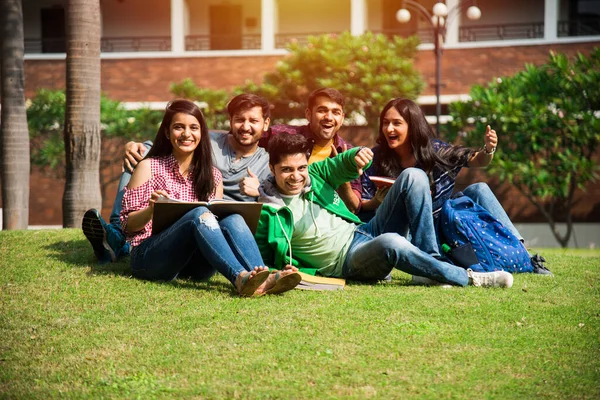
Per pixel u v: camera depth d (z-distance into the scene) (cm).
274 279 539
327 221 610
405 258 578
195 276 603
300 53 2023
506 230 662
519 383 395
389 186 627
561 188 1925
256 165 663
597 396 380
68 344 451
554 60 1945
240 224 554
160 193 546
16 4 994
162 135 590
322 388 386
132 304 525
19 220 994
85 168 912
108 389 389
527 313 521
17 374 410
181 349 440
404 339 458
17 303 530
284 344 446
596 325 501
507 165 1916
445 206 643
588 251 1653
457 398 375
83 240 748
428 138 660
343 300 540
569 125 1914
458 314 512
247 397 376
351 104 2005
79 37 905
